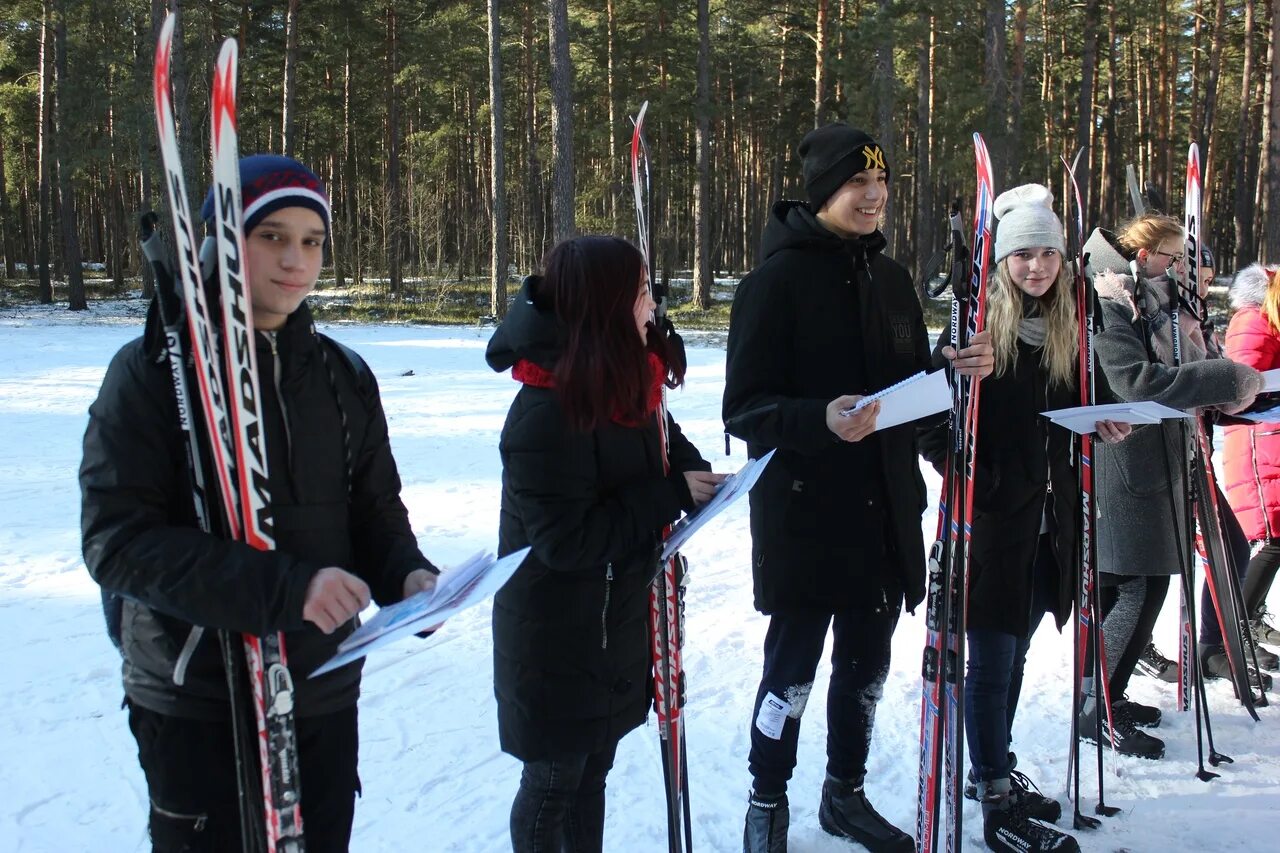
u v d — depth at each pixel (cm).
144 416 160
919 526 272
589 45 3281
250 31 2936
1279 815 292
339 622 159
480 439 905
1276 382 337
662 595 236
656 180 3134
